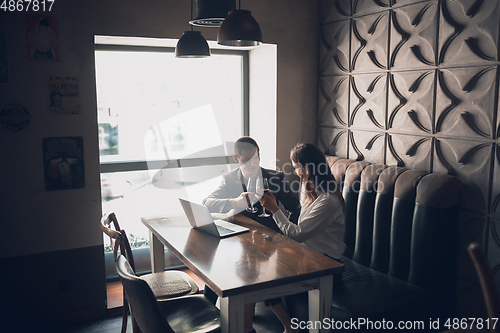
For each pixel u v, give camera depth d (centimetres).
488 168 236
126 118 352
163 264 278
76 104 285
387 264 278
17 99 268
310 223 228
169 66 364
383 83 304
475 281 246
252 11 340
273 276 172
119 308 314
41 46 271
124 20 294
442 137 263
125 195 359
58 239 291
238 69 396
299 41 365
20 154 273
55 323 294
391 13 293
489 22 230
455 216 250
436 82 265
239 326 169
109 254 362
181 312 211
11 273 280
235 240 222
